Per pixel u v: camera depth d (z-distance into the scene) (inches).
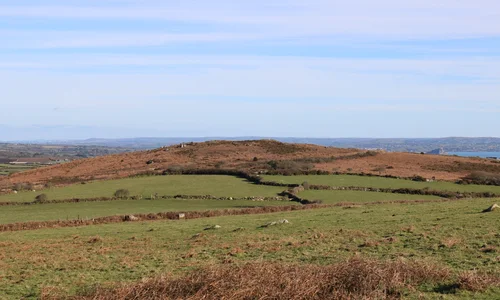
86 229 1715.1
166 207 2436.0
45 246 1334.9
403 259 786.2
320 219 1553.9
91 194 2938.0
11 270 1014.4
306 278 657.0
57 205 2618.1
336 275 669.3
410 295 637.3
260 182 3196.4
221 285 646.5
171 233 1473.9
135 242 1328.7
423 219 1346.0
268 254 1013.8
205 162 4347.9
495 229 1064.2
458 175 3476.9
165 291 660.1
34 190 3181.6
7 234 1662.2
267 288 633.6
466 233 1051.9
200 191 2950.3
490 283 653.9
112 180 3543.3
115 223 1897.1
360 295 622.2
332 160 4232.3
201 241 1268.5
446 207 1625.2
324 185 2950.3
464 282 655.1
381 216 1509.6
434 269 720.3
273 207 2149.4
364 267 687.7
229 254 1051.3
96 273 938.1
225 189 2999.5
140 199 2787.9
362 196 2615.7
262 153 4785.9
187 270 907.4
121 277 884.6
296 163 3927.2
